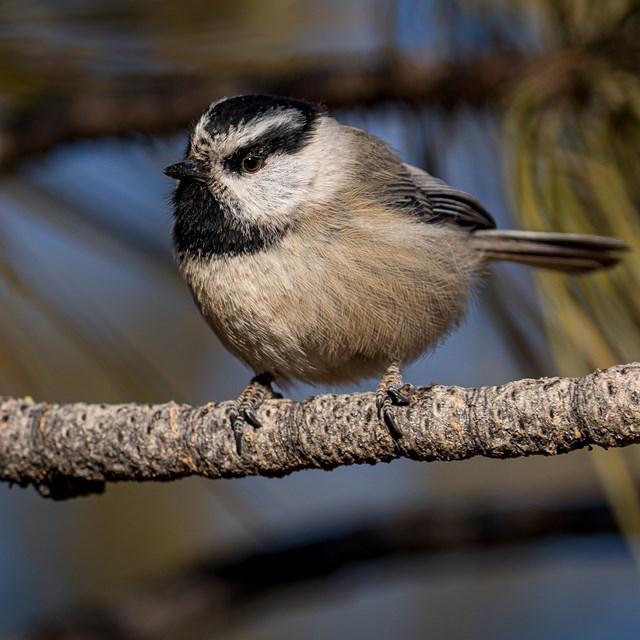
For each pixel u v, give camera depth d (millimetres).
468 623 11102
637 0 6973
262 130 7781
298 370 7977
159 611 8008
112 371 7602
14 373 7539
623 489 5930
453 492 11703
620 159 6918
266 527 10172
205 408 6109
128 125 8047
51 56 8062
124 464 6152
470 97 7629
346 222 7578
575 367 6230
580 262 6711
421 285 7820
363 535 8141
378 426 5488
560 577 11180
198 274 7758
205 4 8148
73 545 10992
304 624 11141
